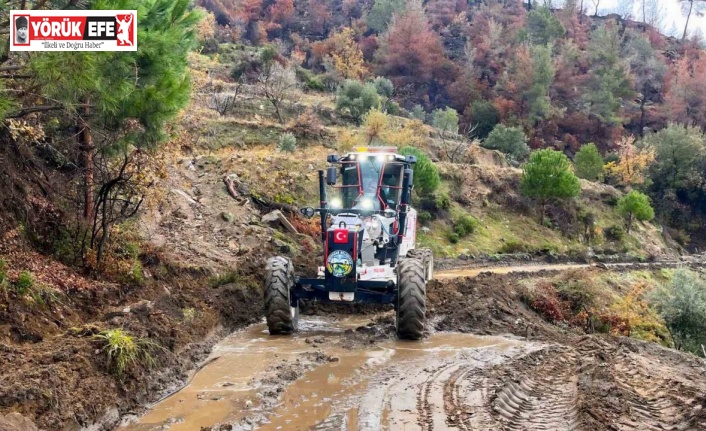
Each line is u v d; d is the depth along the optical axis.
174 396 6.04
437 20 80.62
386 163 10.06
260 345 8.05
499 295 12.54
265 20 74.06
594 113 63.00
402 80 61.97
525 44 66.25
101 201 8.28
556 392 6.28
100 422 5.19
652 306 19.06
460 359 7.41
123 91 6.38
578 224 34.28
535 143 56.78
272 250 12.83
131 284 8.41
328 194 11.73
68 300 7.13
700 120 67.44
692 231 47.84
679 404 5.82
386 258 9.36
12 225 7.61
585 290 17.25
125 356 5.89
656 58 80.81
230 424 5.18
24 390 4.70
